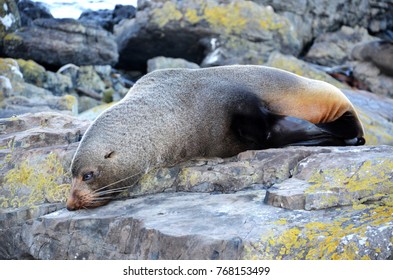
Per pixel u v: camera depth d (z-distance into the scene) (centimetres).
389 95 1762
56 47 1664
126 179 770
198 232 625
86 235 707
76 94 1617
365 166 686
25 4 1914
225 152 844
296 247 593
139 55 1906
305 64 1762
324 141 826
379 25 2145
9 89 1390
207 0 1848
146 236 650
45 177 805
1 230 768
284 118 835
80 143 769
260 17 1828
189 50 1875
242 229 622
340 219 618
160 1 1864
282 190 675
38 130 900
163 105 808
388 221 598
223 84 856
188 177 774
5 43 1659
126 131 774
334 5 2050
